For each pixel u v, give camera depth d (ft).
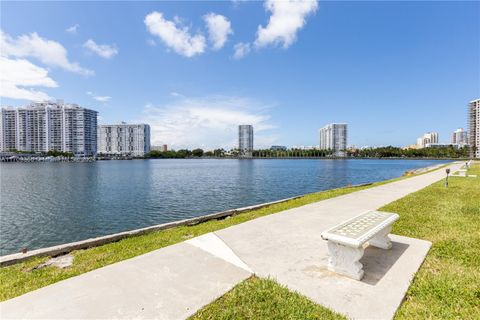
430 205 28.60
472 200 31.58
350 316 9.45
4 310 9.73
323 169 208.54
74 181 118.52
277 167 244.42
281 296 10.68
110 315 9.39
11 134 439.22
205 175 150.71
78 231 42.70
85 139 449.06
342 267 12.54
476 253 15.02
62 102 462.19
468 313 9.64
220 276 12.44
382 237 15.80
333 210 27.17
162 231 22.86
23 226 45.50
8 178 133.39
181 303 10.16
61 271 14.32
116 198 72.28
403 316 9.55
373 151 498.28
